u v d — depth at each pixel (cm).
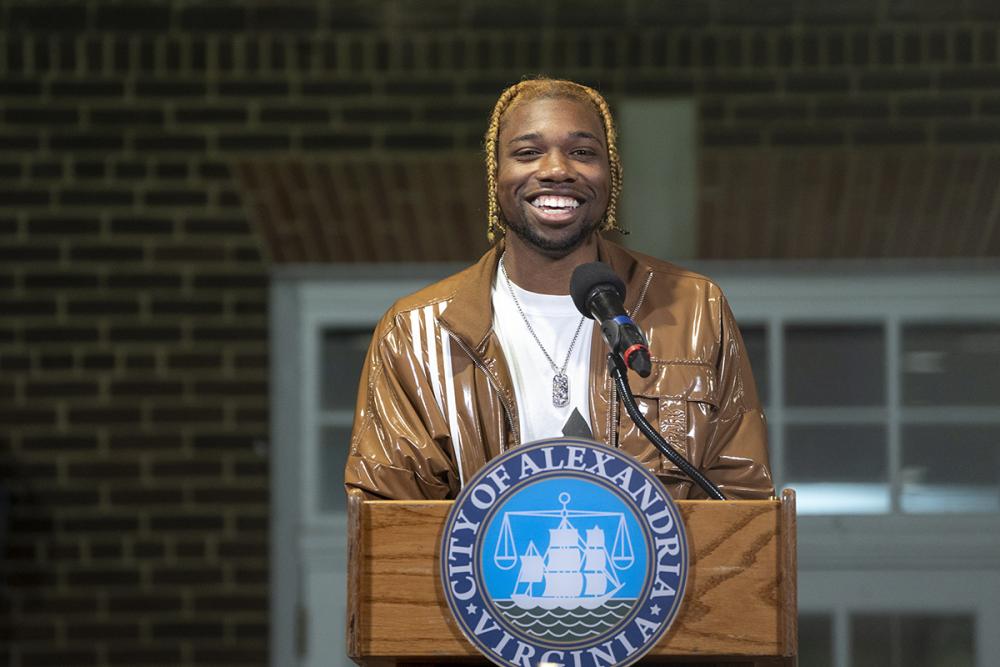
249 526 1473
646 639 507
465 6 1481
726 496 608
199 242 1491
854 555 1507
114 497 1472
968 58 1471
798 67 1470
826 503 1514
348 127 1484
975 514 1504
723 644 509
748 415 621
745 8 1473
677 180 1462
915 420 1517
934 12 1473
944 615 1502
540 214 594
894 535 1506
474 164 1476
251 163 1488
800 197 1464
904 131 1467
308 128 1487
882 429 1517
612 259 634
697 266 1494
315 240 1486
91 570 1466
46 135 1499
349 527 516
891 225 1463
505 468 512
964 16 1473
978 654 1498
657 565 509
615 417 605
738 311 1516
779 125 1466
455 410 610
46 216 1494
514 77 1476
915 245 1466
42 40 1501
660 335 617
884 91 1470
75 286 1491
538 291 631
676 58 1471
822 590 1511
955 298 1514
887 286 1516
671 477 596
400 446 603
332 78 1489
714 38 1473
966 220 1461
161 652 1459
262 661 1463
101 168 1495
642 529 509
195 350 1486
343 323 1524
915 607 1504
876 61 1472
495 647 507
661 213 1462
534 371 623
